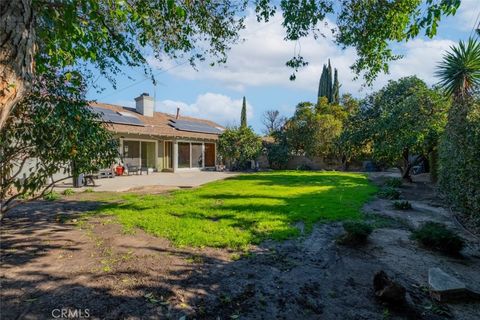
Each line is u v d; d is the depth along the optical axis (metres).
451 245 4.06
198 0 4.40
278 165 24.23
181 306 2.66
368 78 4.98
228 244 4.27
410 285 3.21
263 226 5.18
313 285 3.15
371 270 3.56
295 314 2.62
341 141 15.40
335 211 6.44
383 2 3.92
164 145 20.45
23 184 3.73
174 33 4.73
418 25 3.38
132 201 7.82
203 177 15.84
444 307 2.78
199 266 3.52
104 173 14.84
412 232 4.91
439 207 7.42
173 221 5.48
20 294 2.75
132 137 17.69
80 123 3.85
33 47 1.79
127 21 4.10
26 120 3.47
